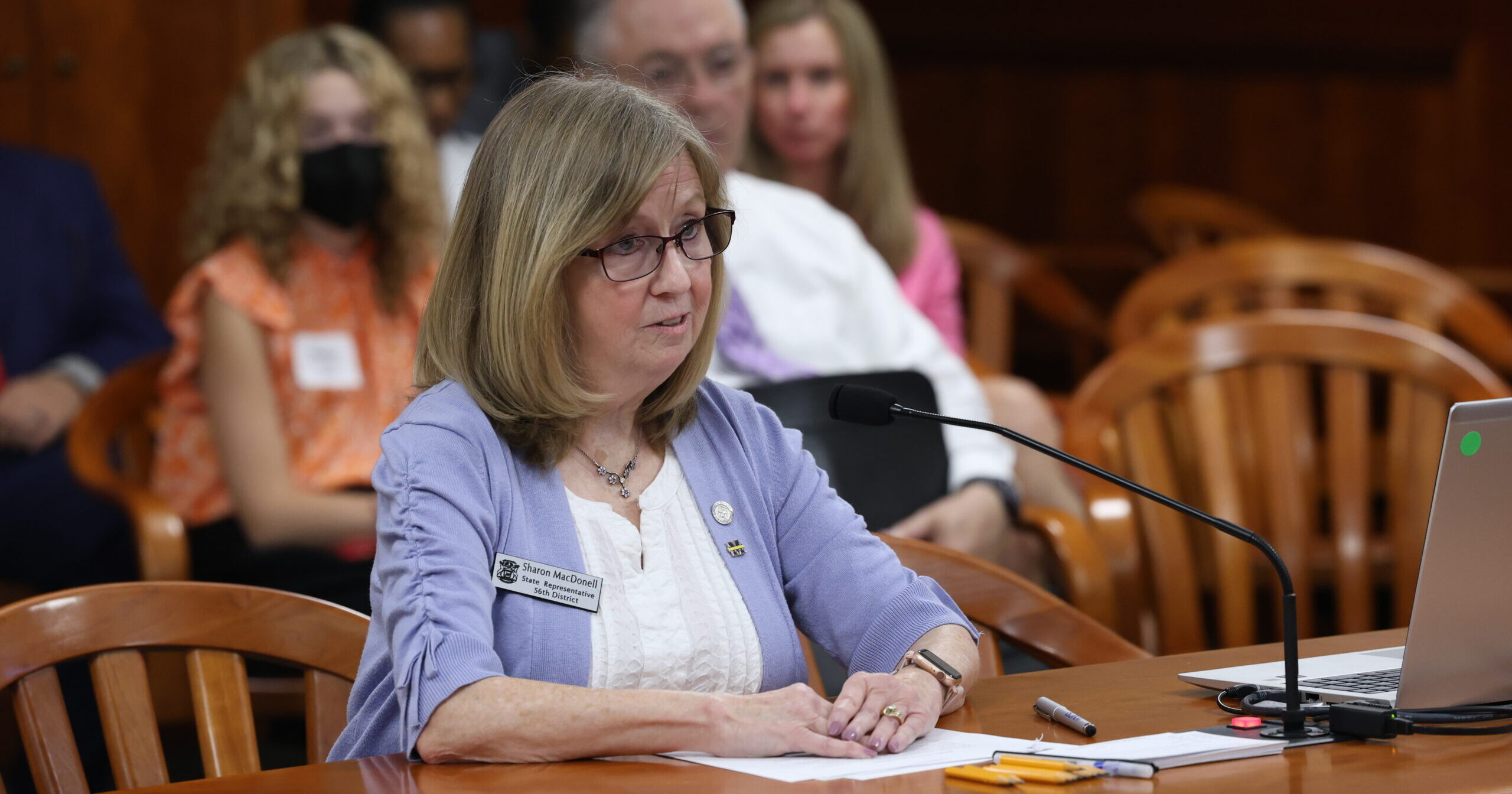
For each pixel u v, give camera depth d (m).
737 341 7.71
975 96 18.47
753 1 14.45
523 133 4.14
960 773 3.30
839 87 9.53
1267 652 4.74
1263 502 8.00
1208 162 18.17
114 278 11.09
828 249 8.08
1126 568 6.85
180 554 7.54
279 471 8.04
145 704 4.23
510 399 4.15
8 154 10.88
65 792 4.08
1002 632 5.11
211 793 3.30
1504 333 9.32
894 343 8.10
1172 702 4.06
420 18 10.60
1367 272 9.59
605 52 8.05
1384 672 4.24
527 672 3.95
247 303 8.12
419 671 3.64
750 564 4.41
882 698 3.75
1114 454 7.19
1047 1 18.05
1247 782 3.19
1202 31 17.86
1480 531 3.66
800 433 4.85
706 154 4.23
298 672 7.89
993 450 7.64
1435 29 17.59
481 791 3.25
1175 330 7.50
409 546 3.84
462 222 4.19
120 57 13.54
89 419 8.77
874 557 4.55
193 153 13.78
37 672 4.12
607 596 4.12
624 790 3.24
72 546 9.53
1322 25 17.69
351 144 8.22
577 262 4.09
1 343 10.48
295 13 13.94
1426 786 3.15
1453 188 17.81
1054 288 12.40
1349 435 7.58
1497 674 3.84
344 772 3.48
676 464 4.48
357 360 8.38
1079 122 18.34
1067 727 3.81
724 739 3.54
